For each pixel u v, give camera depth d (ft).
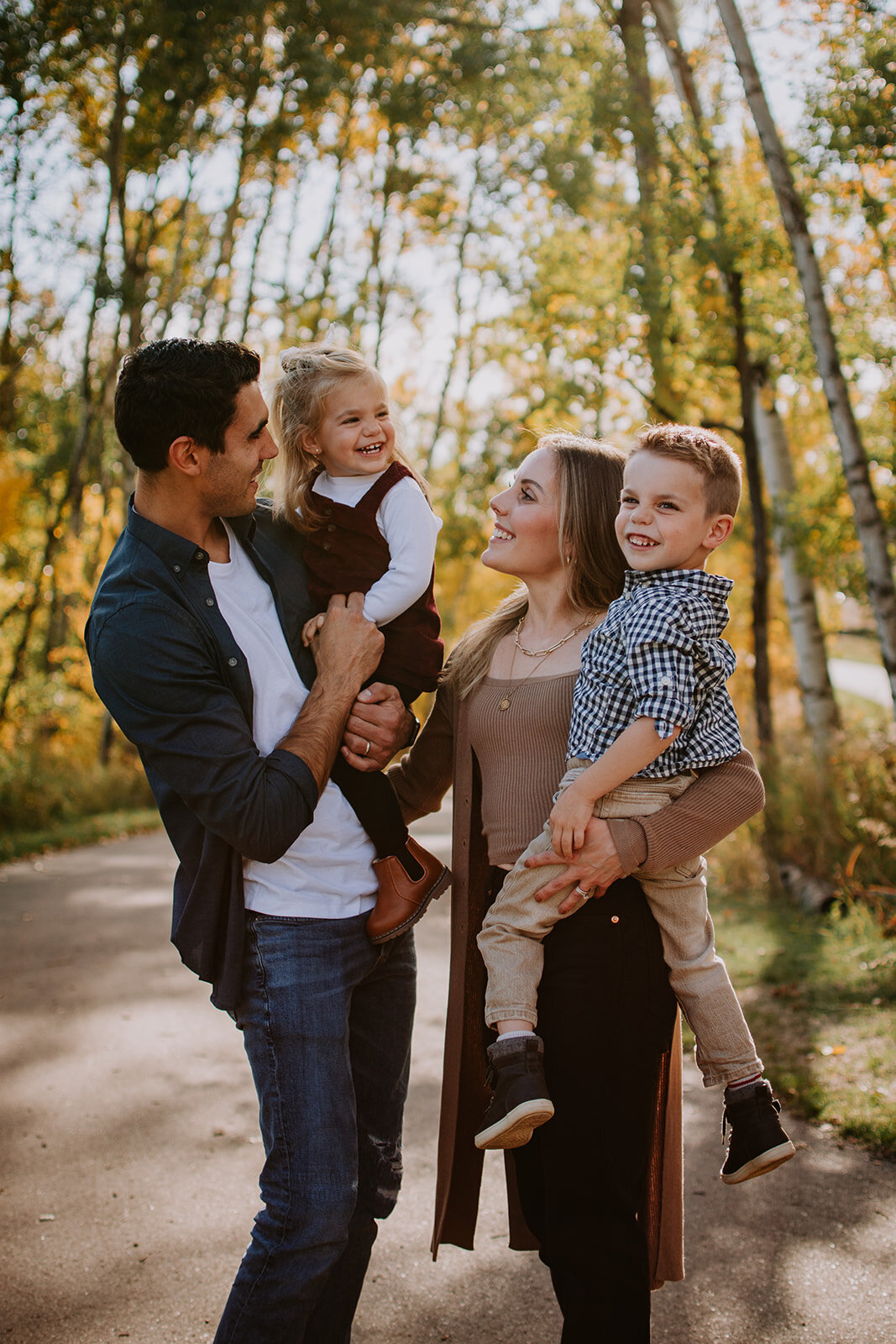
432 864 7.31
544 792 7.27
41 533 64.23
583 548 7.50
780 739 30.27
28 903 28.45
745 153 26.86
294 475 8.10
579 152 33.60
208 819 6.33
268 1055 6.58
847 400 21.38
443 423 82.48
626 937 6.76
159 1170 11.88
